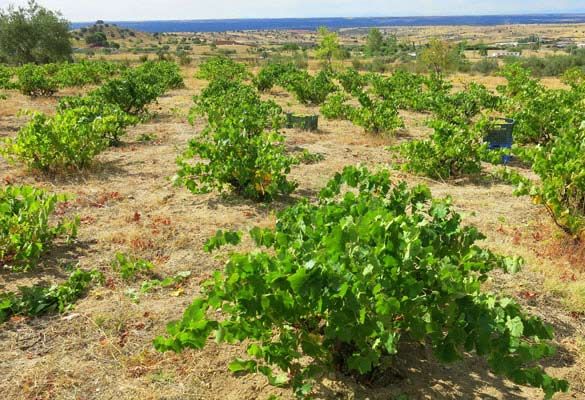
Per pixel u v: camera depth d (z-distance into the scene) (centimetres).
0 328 447
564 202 671
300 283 307
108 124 1036
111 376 392
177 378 391
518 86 1802
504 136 1041
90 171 905
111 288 517
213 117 1104
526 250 618
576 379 404
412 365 408
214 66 2627
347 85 2128
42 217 582
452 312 333
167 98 1952
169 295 507
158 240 625
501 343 320
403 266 333
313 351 348
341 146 1157
